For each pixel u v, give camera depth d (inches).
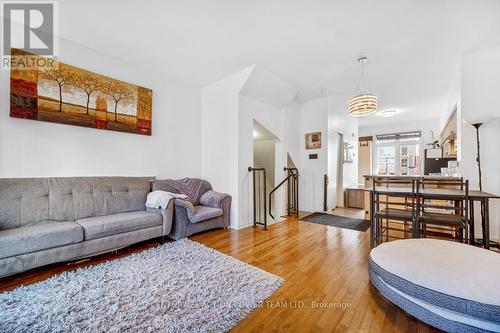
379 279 69.2
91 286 71.7
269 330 55.2
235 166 149.7
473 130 123.0
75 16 91.6
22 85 94.5
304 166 217.8
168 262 90.2
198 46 114.5
